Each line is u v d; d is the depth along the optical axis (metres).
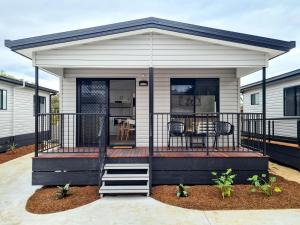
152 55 6.37
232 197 5.36
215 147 7.75
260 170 6.35
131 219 4.46
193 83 8.29
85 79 8.21
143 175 6.02
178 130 7.26
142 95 8.17
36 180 6.32
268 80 11.00
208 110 8.26
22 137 13.81
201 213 4.68
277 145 9.35
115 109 8.73
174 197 5.41
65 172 6.34
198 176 6.34
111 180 5.86
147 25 6.15
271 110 11.81
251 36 6.12
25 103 14.13
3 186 6.62
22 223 4.36
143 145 8.16
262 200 5.20
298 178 7.19
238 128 7.46
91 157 6.34
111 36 6.23
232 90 8.25
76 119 8.15
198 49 6.39
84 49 6.36
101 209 4.91
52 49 6.33
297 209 4.83
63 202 5.27
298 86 9.87
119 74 8.17
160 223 4.29
